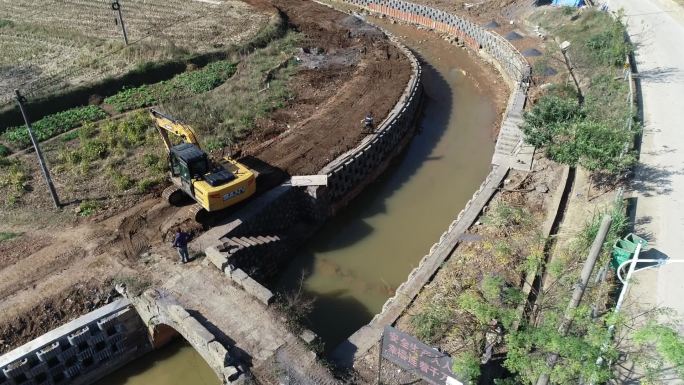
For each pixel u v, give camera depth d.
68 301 19.94
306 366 17.22
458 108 38.44
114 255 21.80
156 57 38.47
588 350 12.14
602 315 15.64
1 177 26.67
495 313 14.59
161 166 27.19
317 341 18.23
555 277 18.47
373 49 42.38
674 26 39.72
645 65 34.16
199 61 38.84
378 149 30.59
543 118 27.06
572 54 38.56
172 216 24.06
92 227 23.44
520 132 31.22
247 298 19.62
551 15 44.72
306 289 23.83
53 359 18.61
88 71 36.84
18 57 39.06
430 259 21.97
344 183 28.36
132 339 20.48
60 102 33.16
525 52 40.59
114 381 20.42
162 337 20.80
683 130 27.38
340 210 28.56
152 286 20.16
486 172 31.45
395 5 53.47
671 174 24.22
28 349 18.03
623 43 34.38
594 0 44.97
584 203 24.08
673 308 17.44
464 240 22.86
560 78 36.31
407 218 28.12
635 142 26.55
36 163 27.97
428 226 27.50
